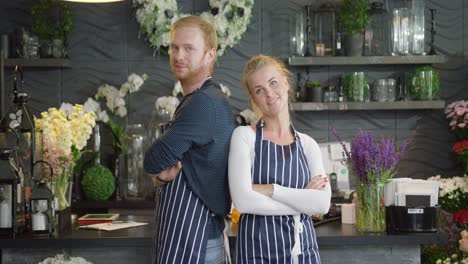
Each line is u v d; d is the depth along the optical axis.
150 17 5.73
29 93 5.94
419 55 5.64
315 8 5.79
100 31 5.97
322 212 2.80
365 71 5.95
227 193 2.91
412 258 3.30
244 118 5.61
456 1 5.97
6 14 5.91
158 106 5.56
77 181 5.51
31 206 3.27
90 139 5.70
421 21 5.63
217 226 2.90
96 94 5.86
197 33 2.89
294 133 2.96
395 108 5.58
